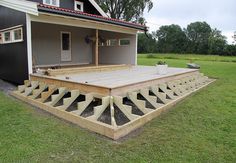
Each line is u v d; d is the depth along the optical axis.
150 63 19.58
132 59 11.38
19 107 5.21
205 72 13.88
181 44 53.84
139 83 5.39
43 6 6.42
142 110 4.64
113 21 8.98
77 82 5.14
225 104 5.74
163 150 3.16
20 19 7.04
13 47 7.71
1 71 9.15
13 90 7.18
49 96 5.63
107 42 12.47
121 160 2.88
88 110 5.05
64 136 3.59
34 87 6.08
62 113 4.46
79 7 12.20
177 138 3.56
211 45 47.25
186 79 8.09
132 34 11.12
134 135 3.68
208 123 4.29
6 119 4.36
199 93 7.10
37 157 2.92
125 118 4.66
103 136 3.61
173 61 24.78
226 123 4.31
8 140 3.41
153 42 54.12
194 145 3.32
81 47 12.11
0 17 8.83
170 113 4.89
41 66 9.53
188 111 5.06
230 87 8.42
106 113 4.93
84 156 2.97
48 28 10.27
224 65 19.86
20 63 7.25
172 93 6.07
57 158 2.91
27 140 3.42
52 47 10.58
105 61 12.69
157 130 3.89
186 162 2.86
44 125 4.06
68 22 7.65
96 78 6.27
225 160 2.93
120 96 4.57
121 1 26.86
